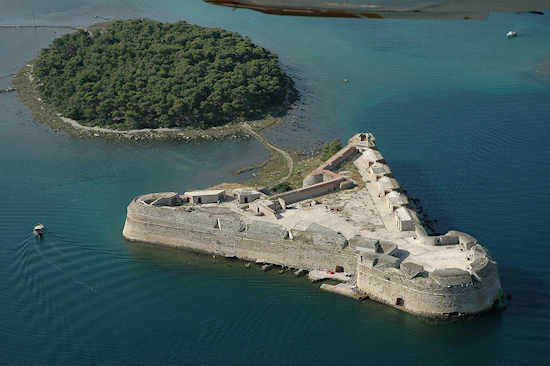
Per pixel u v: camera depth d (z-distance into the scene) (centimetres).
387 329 16725
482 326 16662
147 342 16525
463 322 16800
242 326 17025
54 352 16388
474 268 16962
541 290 17738
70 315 17800
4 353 16438
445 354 15762
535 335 16238
